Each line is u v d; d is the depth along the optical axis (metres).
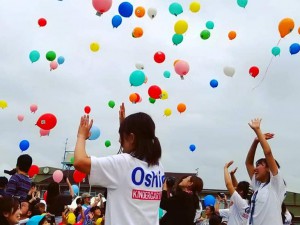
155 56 7.32
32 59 7.64
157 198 2.14
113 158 2.03
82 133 2.07
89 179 1.98
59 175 7.73
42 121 6.18
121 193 2.01
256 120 3.50
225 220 6.93
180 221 3.91
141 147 2.12
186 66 7.04
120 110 2.47
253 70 7.41
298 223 15.51
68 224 6.07
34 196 6.31
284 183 3.47
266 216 3.39
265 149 3.38
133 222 1.99
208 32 7.51
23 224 4.52
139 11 7.16
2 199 3.48
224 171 4.50
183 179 4.34
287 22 6.20
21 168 4.55
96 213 7.46
